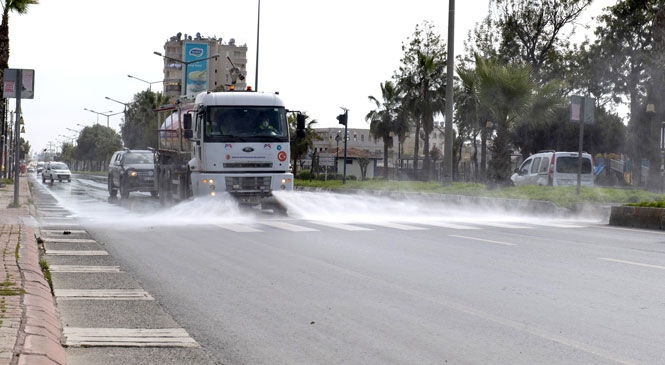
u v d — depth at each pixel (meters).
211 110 21.09
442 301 8.04
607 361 5.57
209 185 20.81
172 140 24.73
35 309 6.65
